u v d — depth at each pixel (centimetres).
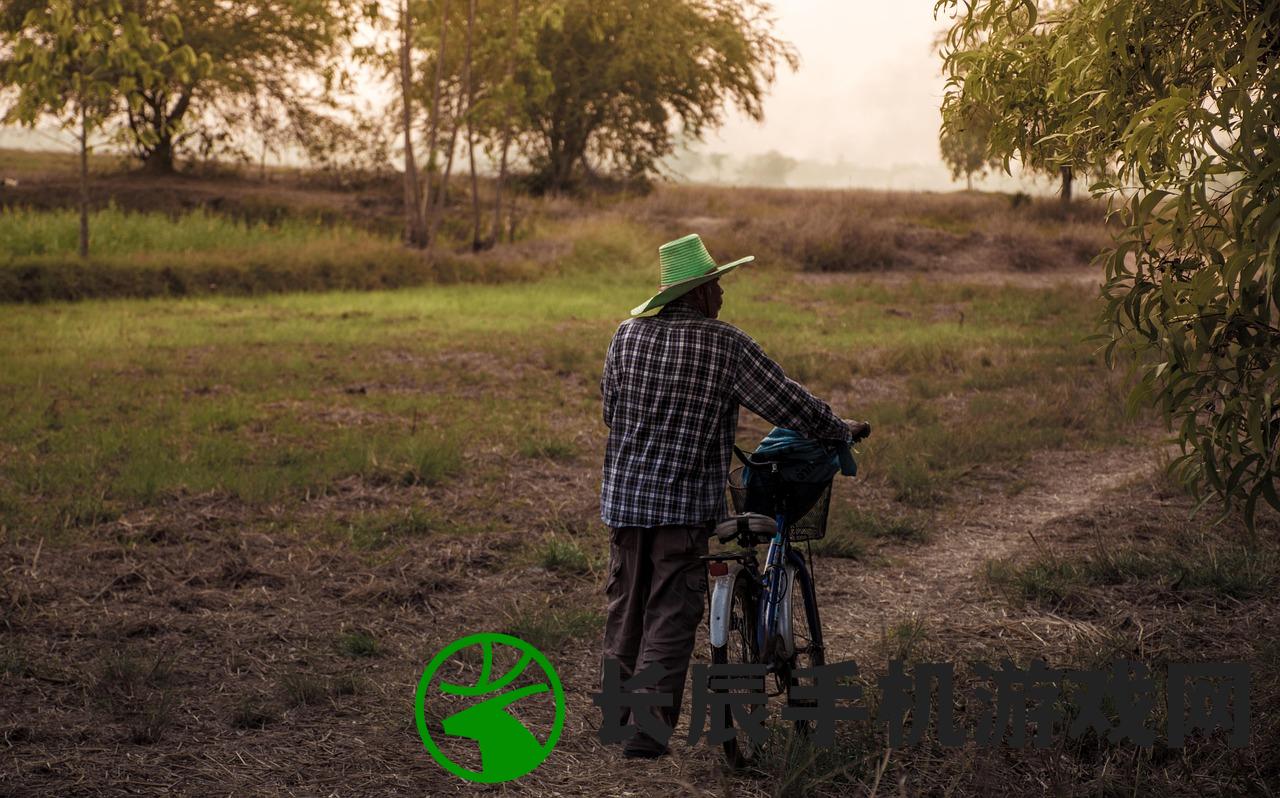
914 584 1338
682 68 8600
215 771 834
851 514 1576
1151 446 2070
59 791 786
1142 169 753
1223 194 713
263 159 8500
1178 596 1218
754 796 810
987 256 6775
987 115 1076
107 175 8112
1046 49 971
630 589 819
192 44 7544
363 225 7044
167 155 8369
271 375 2681
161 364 2770
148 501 1559
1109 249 856
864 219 6956
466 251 6306
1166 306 788
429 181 6097
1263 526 1459
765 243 6712
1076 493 1778
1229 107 680
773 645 820
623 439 814
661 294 807
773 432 879
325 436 2025
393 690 1005
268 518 1516
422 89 7206
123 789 798
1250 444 793
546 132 9106
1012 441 2073
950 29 1011
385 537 1456
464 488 1727
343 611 1203
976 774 817
